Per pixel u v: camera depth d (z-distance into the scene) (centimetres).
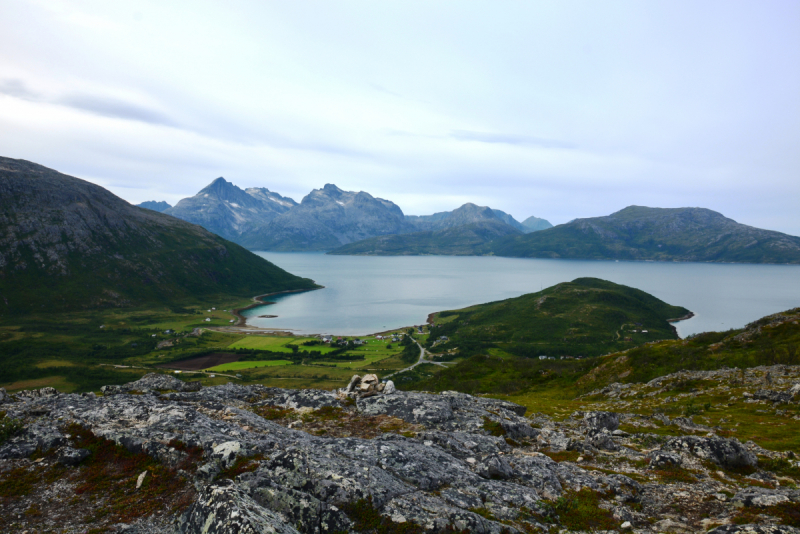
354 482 1986
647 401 7450
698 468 3067
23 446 2295
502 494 2269
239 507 1483
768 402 6175
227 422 2756
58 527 1686
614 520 2155
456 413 3997
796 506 2141
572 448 3522
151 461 2181
